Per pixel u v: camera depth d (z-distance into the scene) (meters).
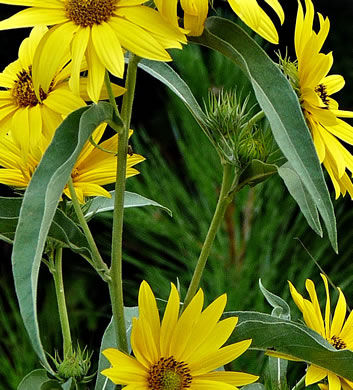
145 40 0.80
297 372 1.13
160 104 1.69
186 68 1.25
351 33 1.73
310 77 0.85
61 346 1.32
